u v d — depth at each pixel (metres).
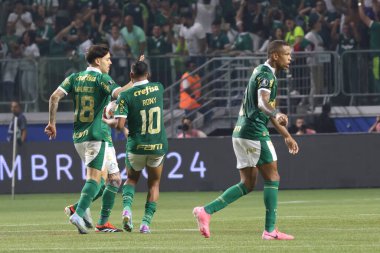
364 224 25.30
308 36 52.53
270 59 21.27
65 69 52.03
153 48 54.41
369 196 40.31
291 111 49.66
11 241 21.56
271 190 21.27
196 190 46.62
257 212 32.09
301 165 45.97
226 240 21.08
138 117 23.53
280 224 25.64
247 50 53.00
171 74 51.41
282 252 18.25
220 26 53.97
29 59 52.12
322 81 49.78
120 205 38.03
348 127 49.81
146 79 23.73
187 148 46.66
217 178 46.44
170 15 54.84
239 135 21.45
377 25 52.28
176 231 24.03
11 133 49.25
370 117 49.75
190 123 48.78
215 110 50.72
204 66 50.81
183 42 54.00
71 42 55.25
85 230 23.33
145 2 54.97
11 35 56.03
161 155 23.70
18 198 45.09
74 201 41.91
